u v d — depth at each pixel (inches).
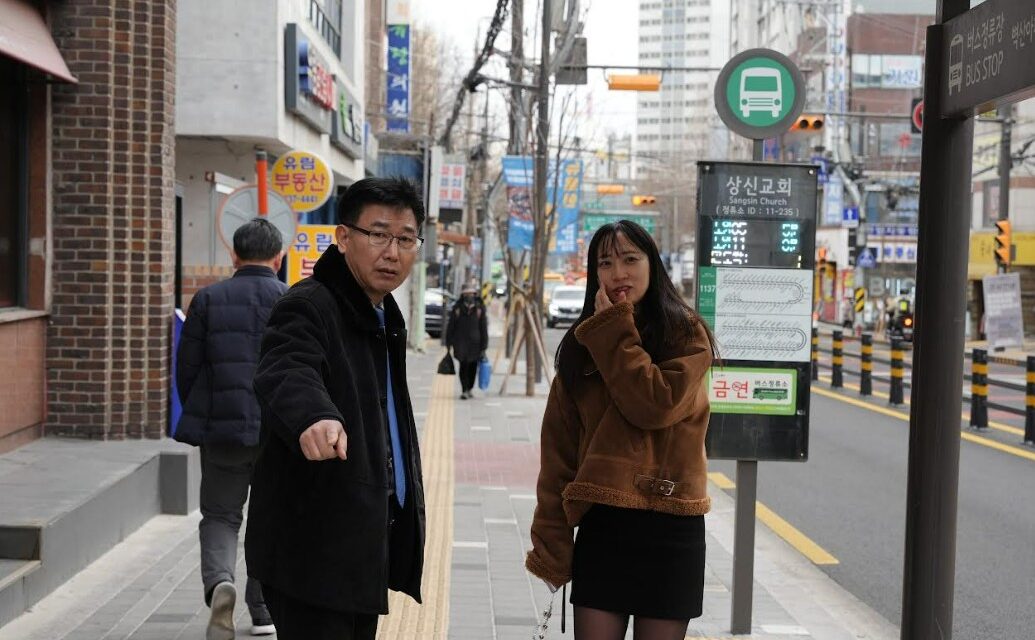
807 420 227.9
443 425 570.3
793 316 227.8
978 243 1658.5
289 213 388.2
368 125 1055.0
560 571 140.9
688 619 138.0
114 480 281.6
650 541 135.4
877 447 546.3
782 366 227.6
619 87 777.6
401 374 133.8
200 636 213.3
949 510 150.7
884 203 2164.1
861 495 421.4
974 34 142.2
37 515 243.0
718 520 373.1
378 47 1523.1
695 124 4020.7
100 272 336.5
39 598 233.5
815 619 251.8
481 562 285.1
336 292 126.3
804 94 232.7
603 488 134.8
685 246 3169.3
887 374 984.9
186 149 594.2
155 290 343.9
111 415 339.3
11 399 316.2
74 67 335.9
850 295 1840.6
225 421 213.2
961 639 249.3
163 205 344.8
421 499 135.6
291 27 578.2
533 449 491.5
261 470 124.2
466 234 1743.4
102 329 336.8
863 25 2325.3
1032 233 1620.3
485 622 231.0
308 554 120.6
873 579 301.6
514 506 362.9
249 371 215.8
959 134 150.0
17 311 321.4
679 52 5634.8
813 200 227.0
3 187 319.0
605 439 136.4
